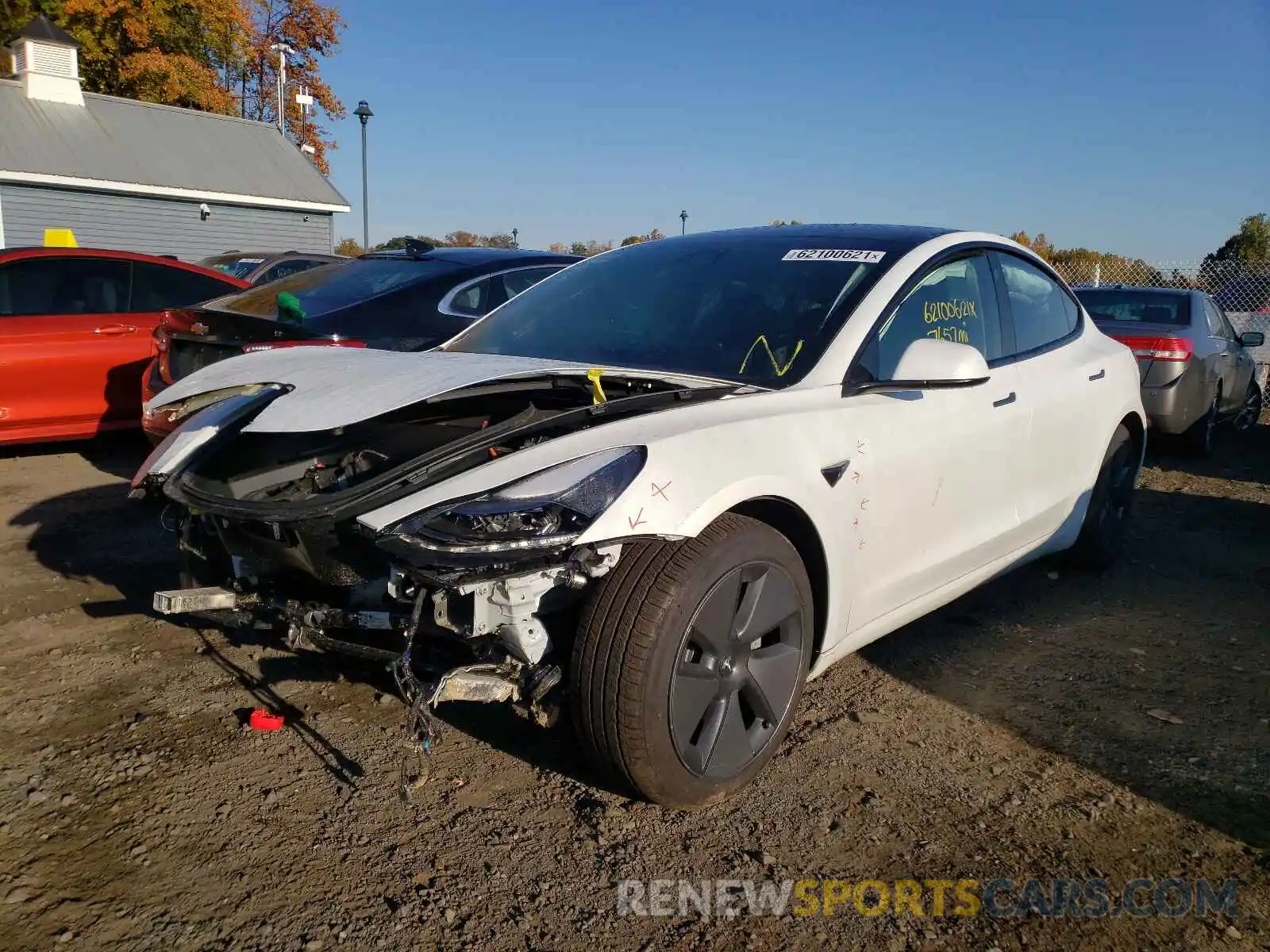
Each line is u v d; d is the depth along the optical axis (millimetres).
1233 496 7250
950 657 3855
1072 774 2975
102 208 22547
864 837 2619
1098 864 2531
